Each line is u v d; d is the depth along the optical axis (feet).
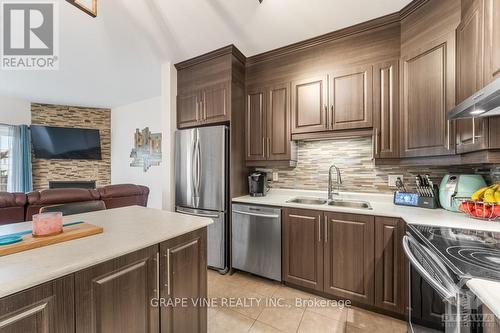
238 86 8.63
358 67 6.82
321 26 6.82
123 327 3.19
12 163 14.66
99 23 6.77
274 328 5.45
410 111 5.84
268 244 7.41
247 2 5.85
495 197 4.72
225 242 8.23
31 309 2.36
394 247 5.55
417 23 5.67
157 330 3.66
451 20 4.86
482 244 3.57
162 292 3.74
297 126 7.82
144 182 16.10
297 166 8.95
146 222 4.52
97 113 17.67
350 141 8.05
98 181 17.57
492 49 3.60
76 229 3.70
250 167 9.40
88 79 11.51
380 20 6.40
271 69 8.43
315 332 5.32
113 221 4.58
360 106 6.76
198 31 7.17
